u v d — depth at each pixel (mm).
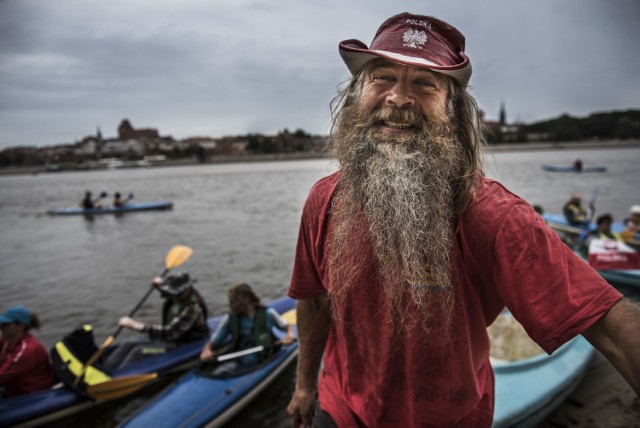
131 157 156000
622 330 843
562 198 21297
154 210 23469
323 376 1556
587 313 890
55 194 39594
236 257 12320
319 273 1379
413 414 1262
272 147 147125
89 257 13227
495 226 1000
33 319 5078
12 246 15422
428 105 1127
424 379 1198
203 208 23781
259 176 55125
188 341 5855
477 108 1255
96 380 4988
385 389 1271
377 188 1080
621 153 83312
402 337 1183
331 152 1372
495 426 3312
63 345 5168
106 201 30656
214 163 137000
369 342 1258
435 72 1133
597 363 4426
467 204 1064
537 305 940
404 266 1062
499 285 1022
